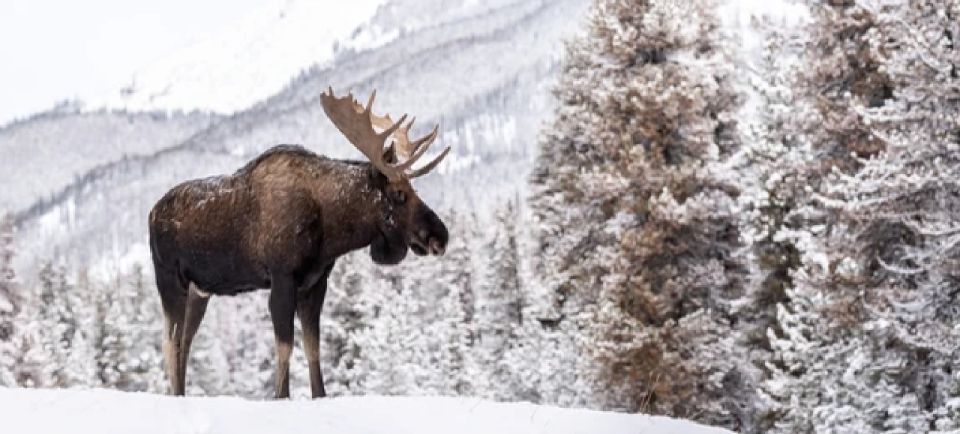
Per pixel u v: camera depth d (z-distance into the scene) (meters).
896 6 53.22
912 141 50.12
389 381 123.88
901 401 52.44
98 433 20.45
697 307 64.88
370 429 22.80
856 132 57.56
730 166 64.88
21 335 104.00
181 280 30.39
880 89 58.12
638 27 67.31
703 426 26.88
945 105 50.88
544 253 78.56
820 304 54.62
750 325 69.81
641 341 61.84
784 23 61.59
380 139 29.20
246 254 29.23
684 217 61.88
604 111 66.69
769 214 70.19
